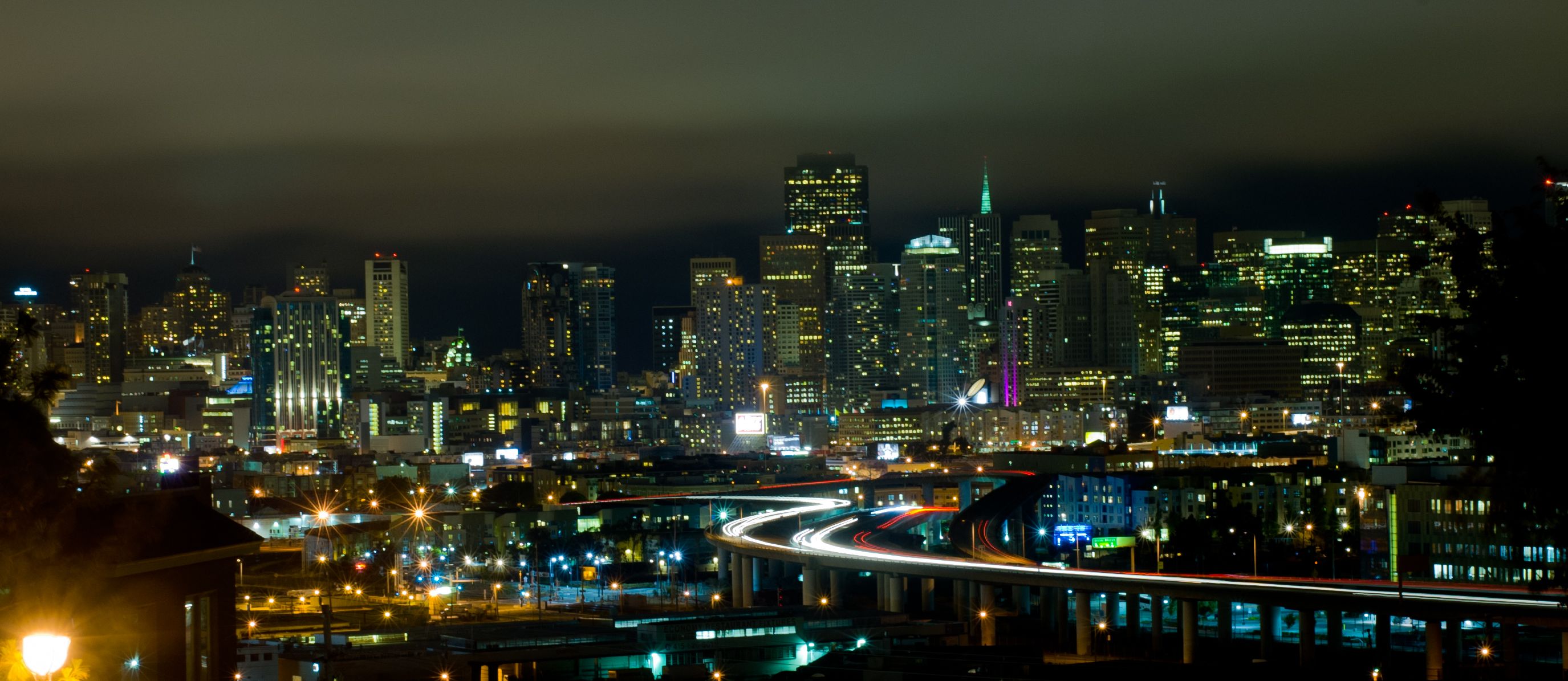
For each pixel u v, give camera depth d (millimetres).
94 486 87375
